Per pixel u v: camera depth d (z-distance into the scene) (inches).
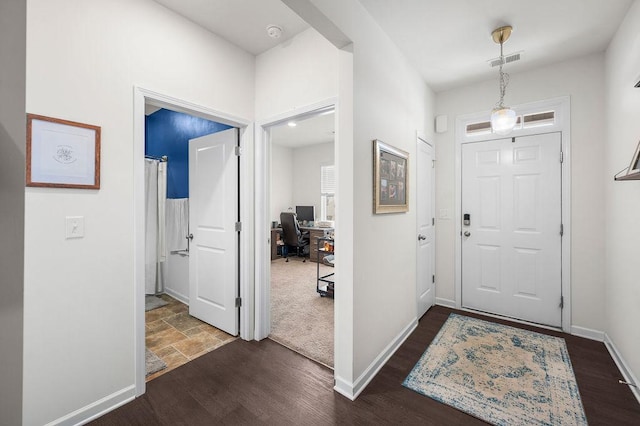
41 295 56.9
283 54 92.7
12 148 21.8
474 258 125.1
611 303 90.4
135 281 69.9
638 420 61.6
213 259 109.3
